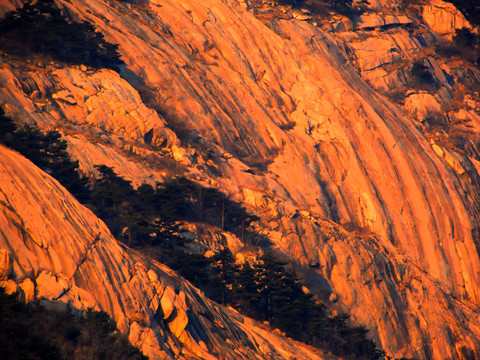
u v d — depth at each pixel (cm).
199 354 16012
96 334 13700
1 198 14612
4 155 15988
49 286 13950
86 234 15988
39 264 14162
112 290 15275
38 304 13525
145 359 14000
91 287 14900
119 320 14888
